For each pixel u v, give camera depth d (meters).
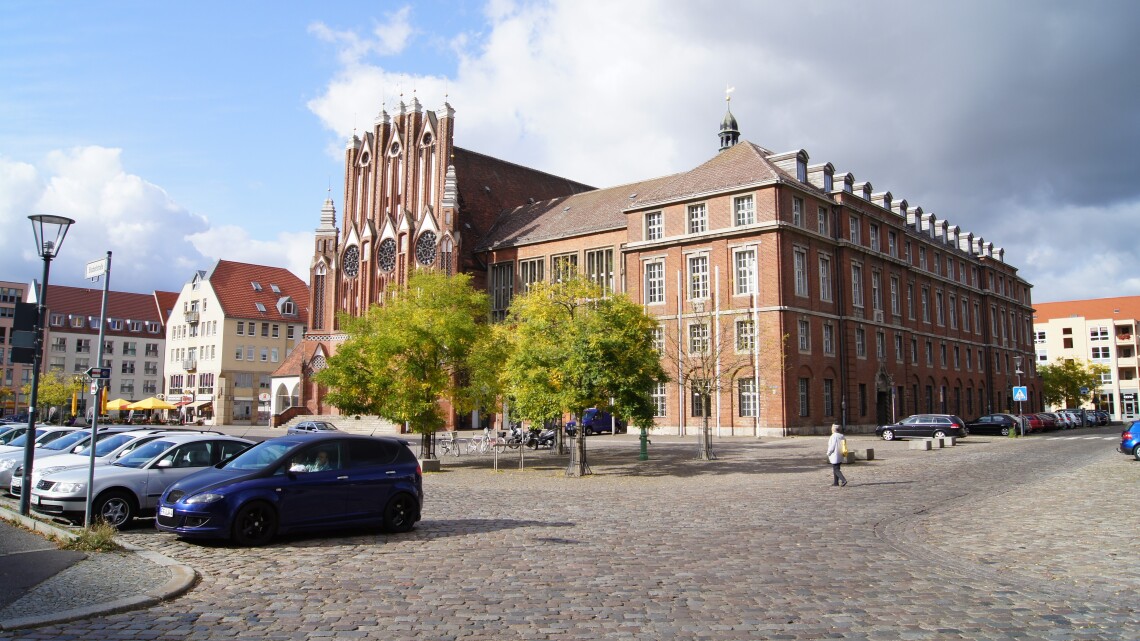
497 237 71.88
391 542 13.92
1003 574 11.05
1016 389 51.16
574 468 28.14
